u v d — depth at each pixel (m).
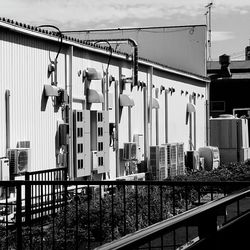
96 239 10.38
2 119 14.17
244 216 4.91
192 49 33.28
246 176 21.80
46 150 16.08
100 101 18.92
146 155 23.72
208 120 33.22
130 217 10.88
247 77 48.09
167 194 13.62
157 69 25.33
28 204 8.54
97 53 19.53
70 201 12.28
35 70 15.69
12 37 14.66
